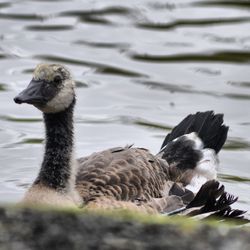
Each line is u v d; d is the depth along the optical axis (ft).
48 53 73.97
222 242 31.73
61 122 46.29
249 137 60.90
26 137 59.93
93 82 69.26
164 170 49.21
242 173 56.03
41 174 45.44
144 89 68.39
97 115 63.82
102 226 31.99
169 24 80.28
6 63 71.82
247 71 71.46
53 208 35.09
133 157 47.39
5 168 55.31
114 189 45.03
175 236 31.78
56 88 46.19
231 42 76.48
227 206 47.55
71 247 30.32
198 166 50.83
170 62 73.26
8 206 33.32
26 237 30.66
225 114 64.28
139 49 75.36
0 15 81.10
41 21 80.33
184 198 47.60
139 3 85.10
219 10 83.05
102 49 75.31
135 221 32.76
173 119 63.36
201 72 71.41
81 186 45.29
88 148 58.13
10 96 66.13
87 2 85.30
